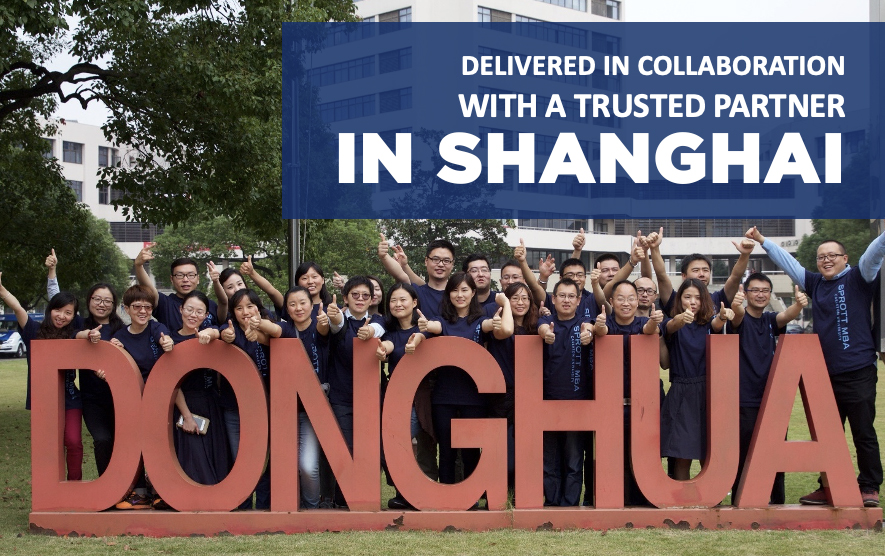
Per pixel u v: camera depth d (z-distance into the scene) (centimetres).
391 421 495
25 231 1259
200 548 452
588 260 4400
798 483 668
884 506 561
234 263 2664
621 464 496
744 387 532
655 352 498
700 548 447
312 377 497
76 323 565
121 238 5203
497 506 495
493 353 544
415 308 540
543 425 496
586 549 444
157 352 529
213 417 527
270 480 510
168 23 1077
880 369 2202
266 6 1084
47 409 499
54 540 475
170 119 1086
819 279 536
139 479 551
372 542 461
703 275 586
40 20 833
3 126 1241
